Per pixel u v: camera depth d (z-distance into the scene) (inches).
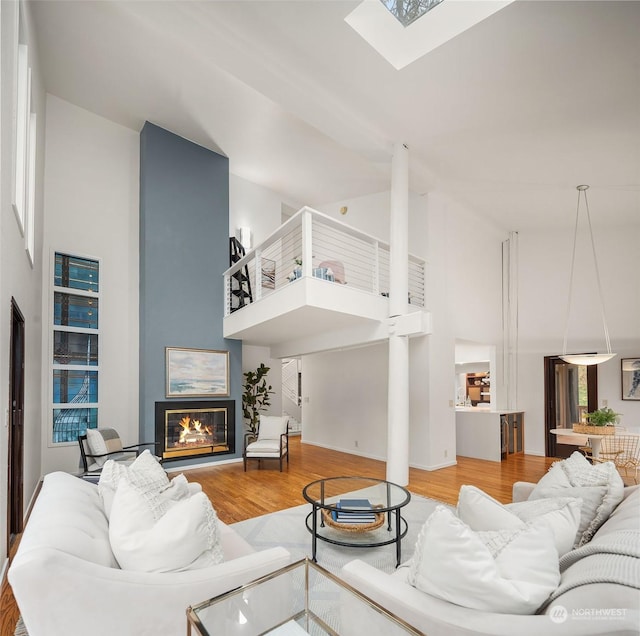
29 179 153.4
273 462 255.6
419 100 169.6
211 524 71.2
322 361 319.6
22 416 142.3
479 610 52.1
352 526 120.1
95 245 227.3
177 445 234.1
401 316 200.4
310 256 182.9
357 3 127.6
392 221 211.3
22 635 82.7
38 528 59.1
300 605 64.9
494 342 303.3
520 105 158.9
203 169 258.5
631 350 262.1
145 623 57.4
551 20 119.0
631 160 187.2
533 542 55.9
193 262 249.8
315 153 257.9
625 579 44.8
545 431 287.1
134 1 134.3
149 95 211.5
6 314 103.0
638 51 125.7
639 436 210.2
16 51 110.6
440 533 55.6
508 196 245.4
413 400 247.1
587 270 282.5
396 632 52.2
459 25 129.5
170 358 234.8
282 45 151.5
